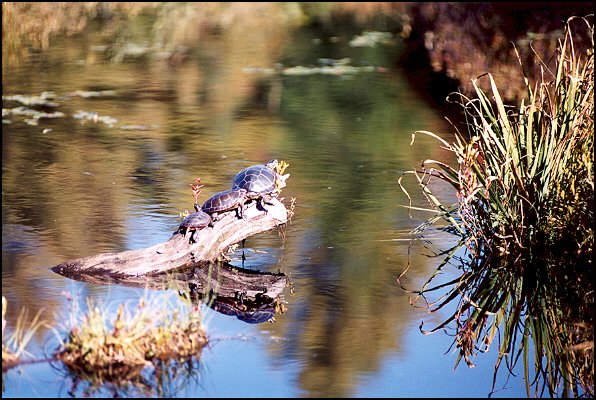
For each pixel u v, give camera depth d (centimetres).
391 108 2061
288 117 1973
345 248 1077
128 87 2312
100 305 864
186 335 791
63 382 718
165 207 1238
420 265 1021
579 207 998
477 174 1044
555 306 912
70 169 1474
